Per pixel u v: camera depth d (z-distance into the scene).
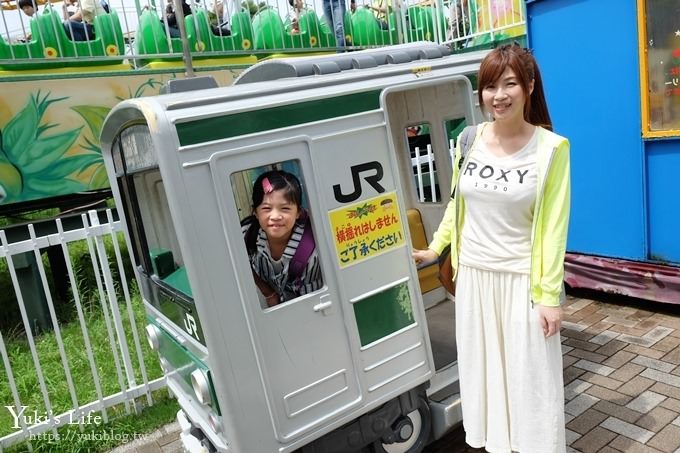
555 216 2.15
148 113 2.04
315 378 2.34
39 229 5.51
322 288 2.37
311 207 2.33
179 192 2.03
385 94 2.53
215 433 2.46
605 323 4.11
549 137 2.16
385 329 2.54
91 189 5.72
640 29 3.79
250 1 7.26
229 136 2.14
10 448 3.38
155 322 3.09
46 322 5.55
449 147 3.84
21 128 5.27
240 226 2.16
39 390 4.12
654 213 4.07
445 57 3.04
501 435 2.43
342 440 2.50
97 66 5.84
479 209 2.31
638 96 3.96
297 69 2.65
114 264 6.43
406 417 2.69
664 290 4.02
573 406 3.15
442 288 4.12
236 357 2.15
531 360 2.25
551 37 4.42
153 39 6.12
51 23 5.47
